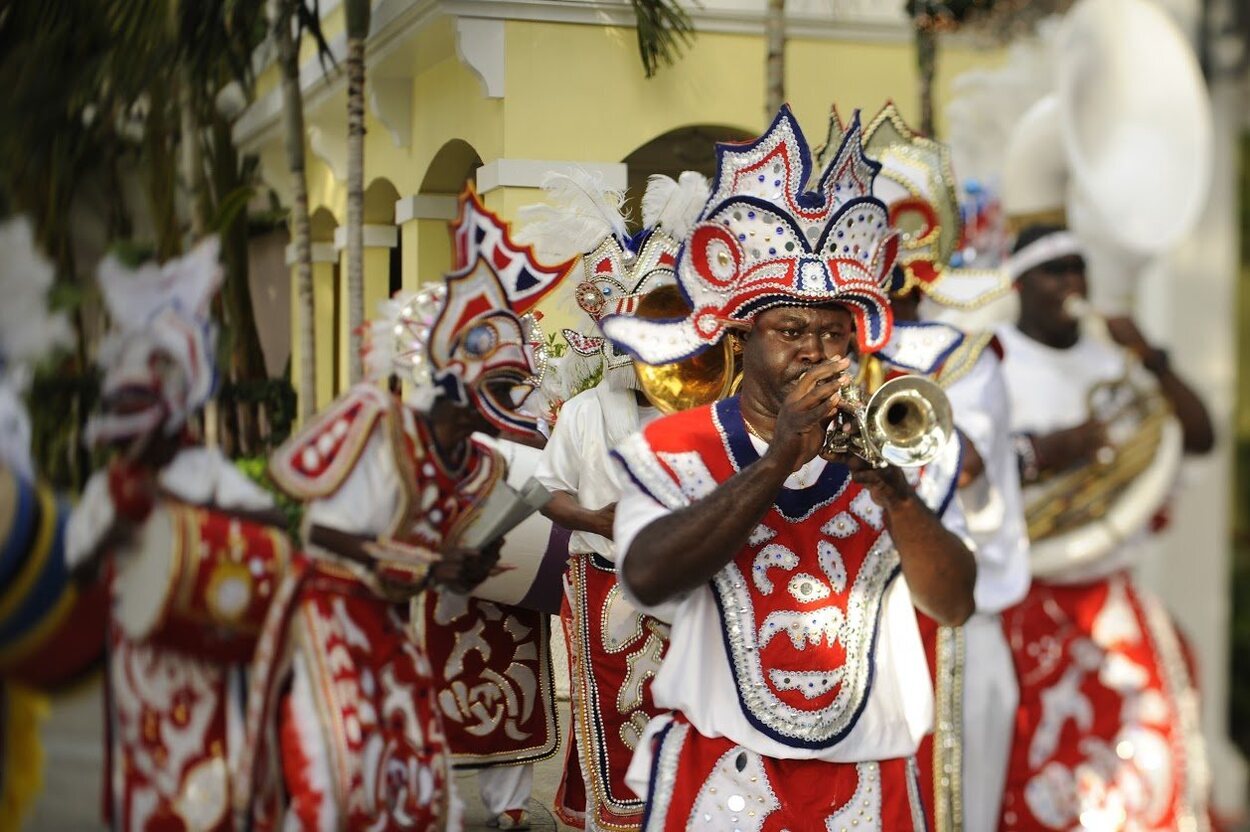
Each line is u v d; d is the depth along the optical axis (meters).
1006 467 3.33
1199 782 3.37
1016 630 3.44
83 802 3.32
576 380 5.22
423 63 9.51
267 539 3.37
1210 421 3.29
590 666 4.68
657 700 2.83
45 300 3.15
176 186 4.36
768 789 2.74
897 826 2.80
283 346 9.66
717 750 2.77
